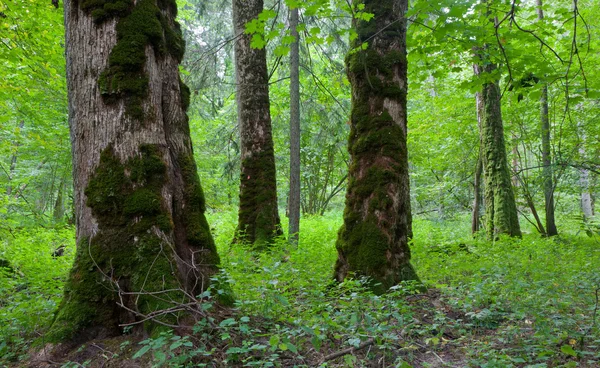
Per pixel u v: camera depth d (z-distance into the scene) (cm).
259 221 859
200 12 1121
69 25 354
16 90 840
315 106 1206
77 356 294
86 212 334
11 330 335
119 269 320
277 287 411
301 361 300
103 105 339
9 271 600
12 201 1056
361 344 313
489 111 1040
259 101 895
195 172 378
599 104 984
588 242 1000
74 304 315
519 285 419
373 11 514
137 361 282
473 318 402
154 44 362
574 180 1126
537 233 1171
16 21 748
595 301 414
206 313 304
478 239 1096
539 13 1078
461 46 566
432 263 640
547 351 294
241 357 288
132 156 338
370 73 508
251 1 886
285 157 1805
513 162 1442
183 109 390
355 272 474
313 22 986
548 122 1033
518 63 487
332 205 2342
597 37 949
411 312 379
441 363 324
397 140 499
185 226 358
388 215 485
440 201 1574
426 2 389
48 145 1020
